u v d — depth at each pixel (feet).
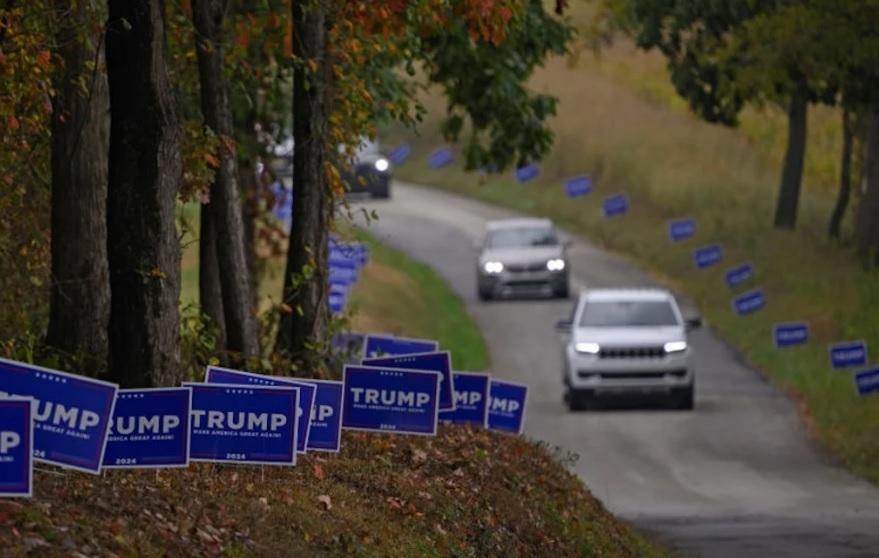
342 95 193.16
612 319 354.74
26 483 100.01
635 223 648.79
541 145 255.29
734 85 382.63
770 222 599.57
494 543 148.25
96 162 161.48
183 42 182.09
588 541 171.53
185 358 171.73
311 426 142.31
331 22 182.39
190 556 109.60
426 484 155.22
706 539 205.98
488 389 185.57
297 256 196.13
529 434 321.93
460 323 479.41
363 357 199.62
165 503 119.24
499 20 159.33
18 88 145.89
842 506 249.14
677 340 349.00
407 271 571.69
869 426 331.57
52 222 161.79
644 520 230.07
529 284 520.01
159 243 136.15
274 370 186.60
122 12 133.80
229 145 161.68
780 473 285.84
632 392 347.36
